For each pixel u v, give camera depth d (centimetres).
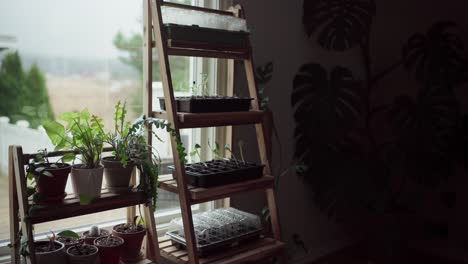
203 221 193
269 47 245
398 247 285
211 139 229
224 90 227
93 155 156
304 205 280
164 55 167
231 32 187
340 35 273
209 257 174
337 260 292
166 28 169
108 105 204
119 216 210
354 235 315
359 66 305
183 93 226
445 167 277
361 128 309
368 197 264
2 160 174
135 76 211
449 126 277
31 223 139
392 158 292
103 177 167
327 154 272
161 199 221
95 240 163
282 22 250
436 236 301
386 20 319
